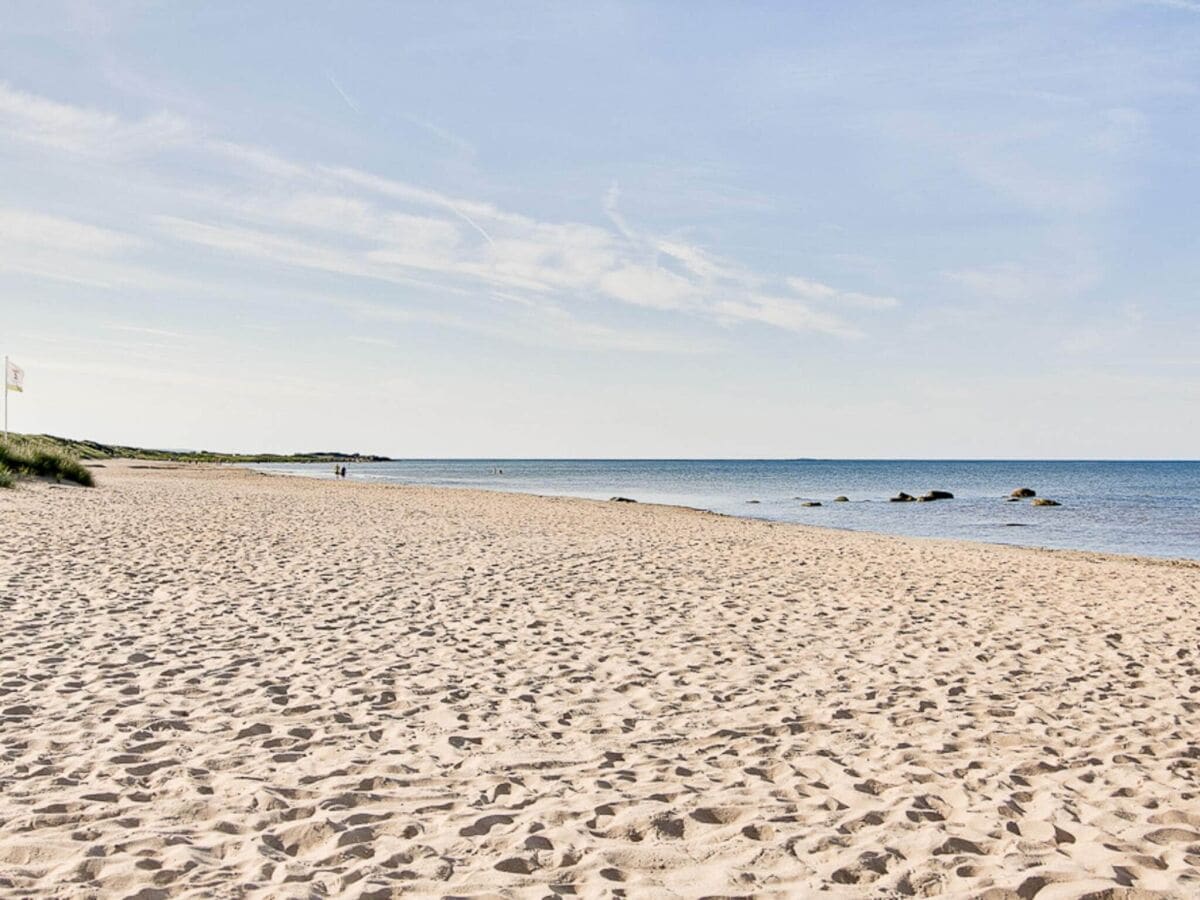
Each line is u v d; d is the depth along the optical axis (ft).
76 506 67.67
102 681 20.80
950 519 114.42
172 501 81.66
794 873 11.91
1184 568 57.77
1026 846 13.14
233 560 42.37
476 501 109.29
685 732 18.67
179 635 25.96
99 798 13.84
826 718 19.90
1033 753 17.87
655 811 13.98
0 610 28.09
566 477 311.27
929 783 15.93
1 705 18.58
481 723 18.86
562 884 11.44
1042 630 31.01
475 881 11.41
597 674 23.35
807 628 30.40
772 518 114.32
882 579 43.68
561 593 36.19
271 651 24.58
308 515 73.15
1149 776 16.65
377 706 19.89
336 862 11.85
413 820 13.41
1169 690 23.15
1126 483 272.51
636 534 65.46
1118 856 12.79
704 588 38.81
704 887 11.43
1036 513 126.31
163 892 10.68
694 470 471.21
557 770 16.08
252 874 11.31
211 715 18.67
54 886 10.76
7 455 90.79
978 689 22.77
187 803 13.75
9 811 13.14
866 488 228.02
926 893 11.48
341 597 33.47
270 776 15.20
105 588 32.99
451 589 36.35
